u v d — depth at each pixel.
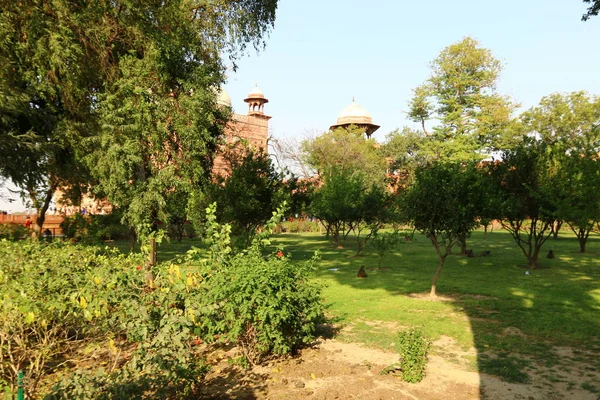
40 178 19.06
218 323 6.25
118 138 11.02
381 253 17.39
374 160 51.75
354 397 5.25
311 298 7.10
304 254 22.41
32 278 5.50
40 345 5.08
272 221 7.79
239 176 15.96
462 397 5.26
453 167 11.78
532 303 10.57
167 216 11.43
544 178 16.38
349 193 25.08
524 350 7.04
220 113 12.87
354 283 13.69
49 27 12.80
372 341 7.56
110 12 12.50
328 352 6.99
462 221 10.76
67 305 5.07
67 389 3.59
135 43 12.38
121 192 11.22
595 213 13.80
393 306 10.34
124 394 3.59
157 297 5.44
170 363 4.18
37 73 13.71
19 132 16.69
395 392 5.39
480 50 45.69
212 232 7.45
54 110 15.38
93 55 13.65
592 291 12.15
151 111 10.95
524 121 45.72
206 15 14.85
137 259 7.75
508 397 5.25
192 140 11.27
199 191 13.77
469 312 9.69
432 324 8.66
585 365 6.34
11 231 24.30
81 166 18.69
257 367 6.30
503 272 16.14
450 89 47.81
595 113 42.72
